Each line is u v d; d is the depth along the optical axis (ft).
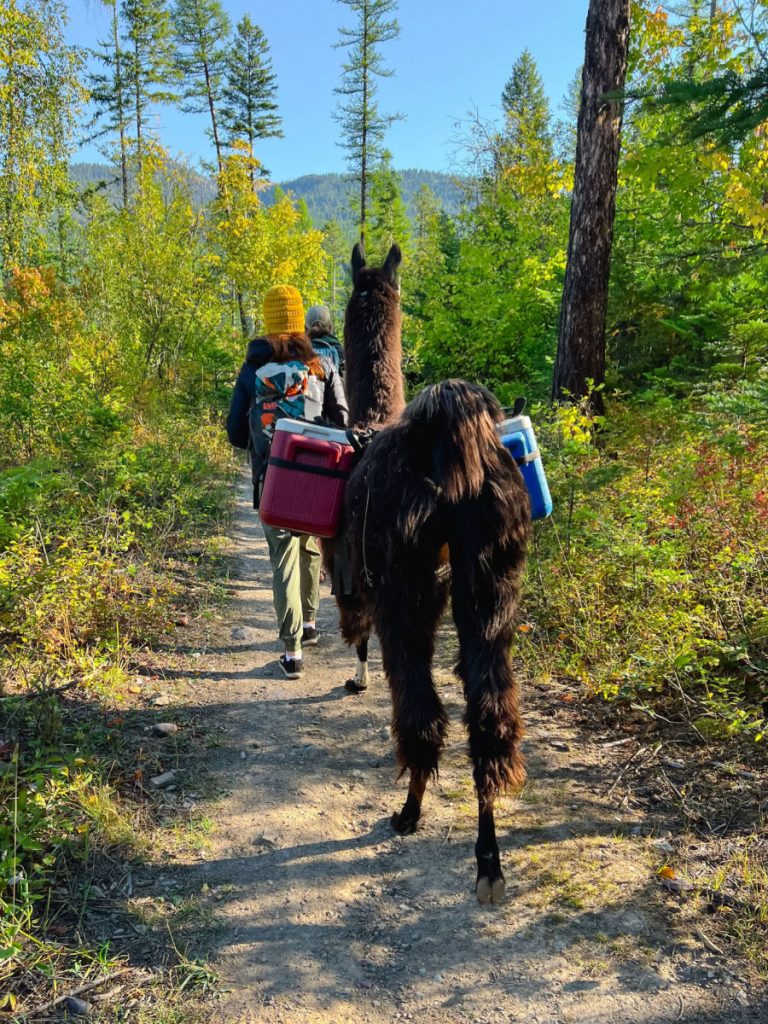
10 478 22.34
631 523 18.74
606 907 9.75
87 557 18.89
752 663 14.55
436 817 11.96
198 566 24.64
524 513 10.09
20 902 9.41
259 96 157.17
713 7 38.42
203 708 15.61
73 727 13.80
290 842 11.39
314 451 12.69
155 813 11.85
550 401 32.32
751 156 29.40
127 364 47.29
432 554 10.18
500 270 58.13
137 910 9.71
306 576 18.75
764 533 17.37
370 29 144.25
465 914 9.82
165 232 61.98
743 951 8.89
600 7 29.32
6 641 16.56
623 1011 8.24
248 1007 8.41
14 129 51.21
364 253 15.58
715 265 29.68
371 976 8.91
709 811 11.51
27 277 40.81
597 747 13.71
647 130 35.99
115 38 132.98
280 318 15.98
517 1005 8.42
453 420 9.54
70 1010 8.09
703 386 29.09
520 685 16.20
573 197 31.07
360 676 16.46
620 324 39.63
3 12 48.32
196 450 39.86
